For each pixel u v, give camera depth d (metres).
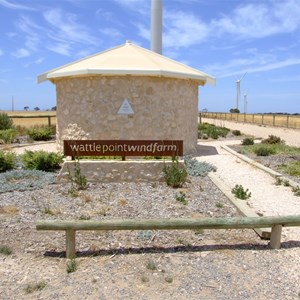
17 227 5.42
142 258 4.48
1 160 9.27
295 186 8.17
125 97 11.00
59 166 9.84
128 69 10.69
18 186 7.58
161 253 4.61
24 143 15.68
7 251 4.59
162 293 3.74
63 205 6.48
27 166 9.49
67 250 4.45
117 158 8.93
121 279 4.00
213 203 6.71
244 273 4.17
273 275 4.13
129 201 6.73
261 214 6.17
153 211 6.16
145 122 11.16
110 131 11.12
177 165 8.06
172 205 6.49
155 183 8.11
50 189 7.56
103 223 4.43
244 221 4.64
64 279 4.01
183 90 12.05
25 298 3.65
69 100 11.62
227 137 21.22
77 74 10.95
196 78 12.14
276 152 13.55
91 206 6.43
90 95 11.12
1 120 19.11
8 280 3.99
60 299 3.63
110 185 7.91
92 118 11.18
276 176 9.16
